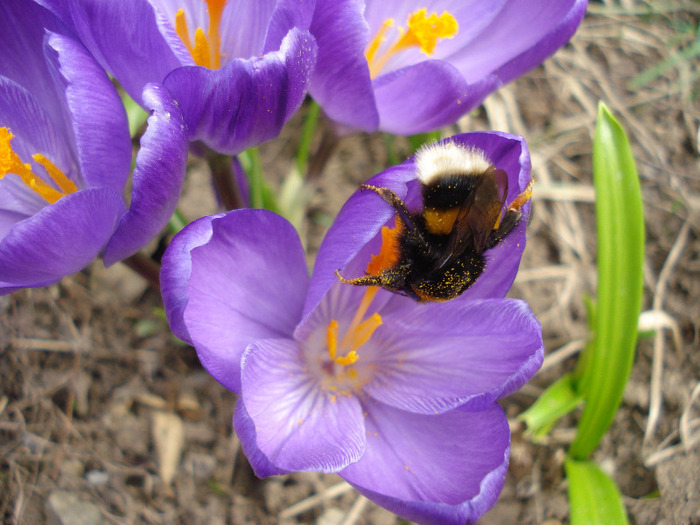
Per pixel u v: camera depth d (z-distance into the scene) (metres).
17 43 0.10
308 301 0.09
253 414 0.09
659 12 0.20
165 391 0.14
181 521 0.13
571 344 0.15
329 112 0.11
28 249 0.08
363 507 0.13
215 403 0.14
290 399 0.10
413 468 0.10
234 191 0.11
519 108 0.18
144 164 0.08
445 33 0.11
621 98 0.19
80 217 0.09
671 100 0.19
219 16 0.10
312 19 0.09
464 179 0.09
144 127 0.16
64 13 0.09
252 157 0.13
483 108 0.18
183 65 0.09
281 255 0.10
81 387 0.14
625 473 0.14
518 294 0.16
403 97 0.10
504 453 0.09
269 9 0.10
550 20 0.11
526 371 0.09
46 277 0.09
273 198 0.14
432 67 0.10
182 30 0.10
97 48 0.09
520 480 0.14
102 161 0.09
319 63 0.10
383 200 0.09
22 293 0.14
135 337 0.15
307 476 0.14
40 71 0.10
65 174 0.10
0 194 0.10
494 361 0.10
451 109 0.10
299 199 0.13
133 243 0.09
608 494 0.12
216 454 0.14
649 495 0.14
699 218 0.17
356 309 0.11
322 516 0.13
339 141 0.12
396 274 0.09
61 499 0.13
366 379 0.10
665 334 0.15
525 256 0.17
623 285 0.12
